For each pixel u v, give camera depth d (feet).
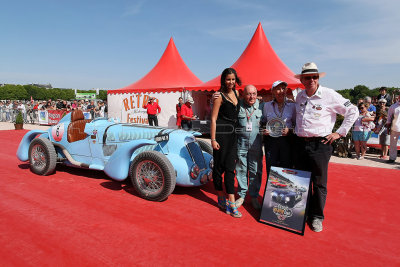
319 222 9.47
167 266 7.00
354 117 8.66
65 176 14.99
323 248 8.19
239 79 10.23
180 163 11.59
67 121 15.31
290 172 9.80
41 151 14.94
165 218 9.91
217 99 9.68
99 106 57.62
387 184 15.03
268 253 7.80
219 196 10.80
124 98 43.83
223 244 8.21
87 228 8.93
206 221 9.79
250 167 11.09
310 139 9.19
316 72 8.61
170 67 46.29
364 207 11.68
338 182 15.35
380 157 23.91
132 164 11.62
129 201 11.48
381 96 30.81
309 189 9.24
